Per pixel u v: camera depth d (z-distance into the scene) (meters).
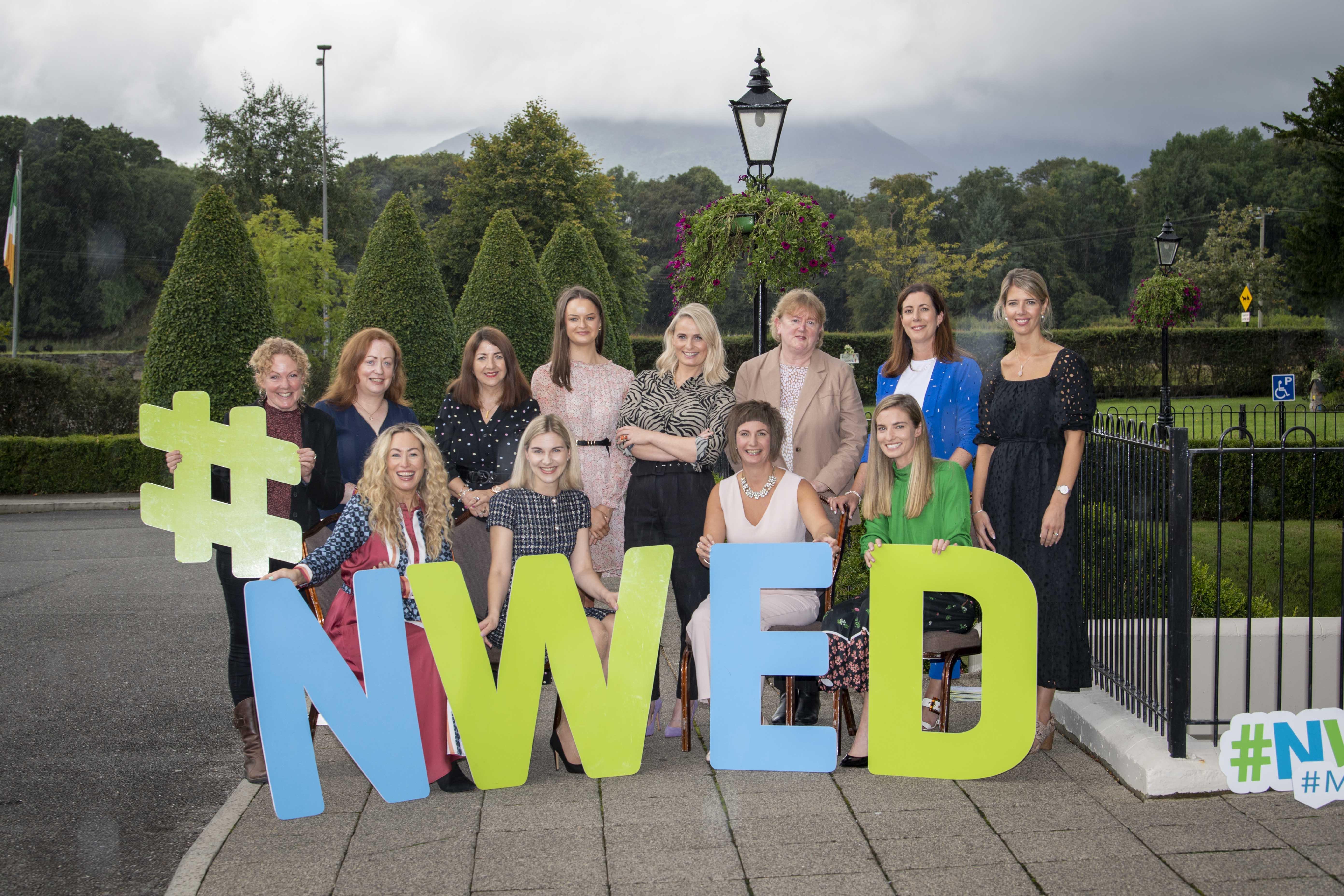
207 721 4.89
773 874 2.99
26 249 49.91
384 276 16.02
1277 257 42.94
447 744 3.77
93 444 14.77
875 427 4.10
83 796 3.90
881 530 4.15
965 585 3.75
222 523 4.04
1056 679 4.00
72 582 8.56
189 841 3.48
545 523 4.11
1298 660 5.00
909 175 50.97
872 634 3.80
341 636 3.84
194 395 4.04
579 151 42.31
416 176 60.91
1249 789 3.55
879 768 3.81
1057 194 55.50
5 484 14.58
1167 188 53.00
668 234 66.75
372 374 4.62
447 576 3.71
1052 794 3.61
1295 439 11.09
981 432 4.35
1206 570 6.39
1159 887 2.88
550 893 2.89
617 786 3.76
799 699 4.37
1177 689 3.58
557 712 3.98
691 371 4.58
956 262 45.25
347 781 3.88
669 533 4.43
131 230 52.69
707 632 4.02
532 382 5.12
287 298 20.95
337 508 4.45
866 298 47.09
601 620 4.19
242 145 42.09
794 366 4.86
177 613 7.33
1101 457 4.63
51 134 51.84
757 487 4.28
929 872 2.99
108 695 5.31
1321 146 28.02
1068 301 53.50
